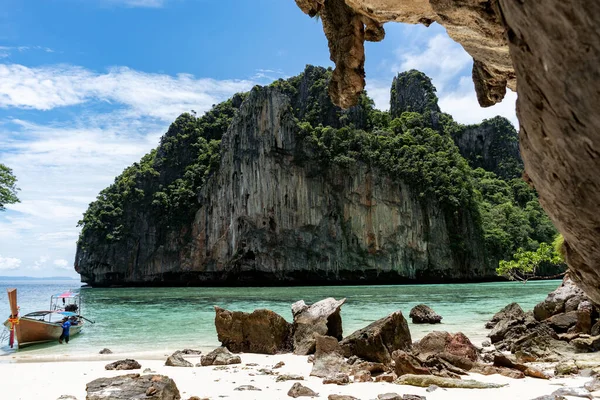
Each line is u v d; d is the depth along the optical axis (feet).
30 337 53.26
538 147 6.58
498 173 402.93
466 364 29.89
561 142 5.97
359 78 23.48
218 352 38.45
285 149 280.31
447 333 34.01
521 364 29.01
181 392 25.75
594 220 6.41
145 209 320.70
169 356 40.60
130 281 315.17
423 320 63.77
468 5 16.85
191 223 301.84
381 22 22.18
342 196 280.51
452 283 271.49
